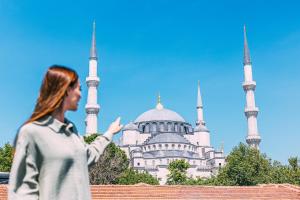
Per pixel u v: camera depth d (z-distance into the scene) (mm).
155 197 36875
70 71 3289
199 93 195375
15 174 3000
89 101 138625
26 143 3041
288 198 37719
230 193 38750
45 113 3117
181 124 177625
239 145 97125
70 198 3064
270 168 96125
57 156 3062
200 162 156000
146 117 178875
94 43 144750
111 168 73250
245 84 144125
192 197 37344
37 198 3029
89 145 3555
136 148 150375
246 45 148500
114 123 3822
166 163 149000
